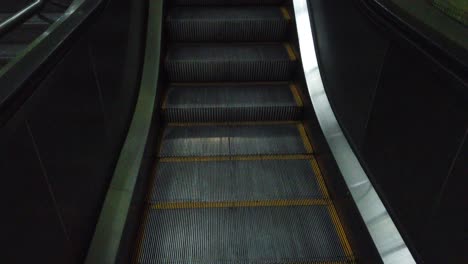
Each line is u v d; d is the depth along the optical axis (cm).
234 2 419
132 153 255
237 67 358
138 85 312
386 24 169
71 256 165
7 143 108
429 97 149
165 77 359
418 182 161
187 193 269
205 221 248
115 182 229
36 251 128
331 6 291
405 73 169
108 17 225
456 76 120
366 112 220
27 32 334
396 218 186
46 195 137
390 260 173
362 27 220
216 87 361
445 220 141
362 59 223
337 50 277
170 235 238
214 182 278
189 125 334
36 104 127
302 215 253
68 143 159
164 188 272
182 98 342
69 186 161
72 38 154
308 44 345
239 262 221
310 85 317
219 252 228
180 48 379
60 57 142
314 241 235
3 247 106
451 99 134
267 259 223
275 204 261
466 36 132
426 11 157
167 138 318
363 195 214
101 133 211
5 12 370
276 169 291
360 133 232
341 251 228
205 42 391
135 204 235
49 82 138
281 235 239
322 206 259
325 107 296
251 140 319
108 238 195
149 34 348
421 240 161
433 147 148
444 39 132
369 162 220
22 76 118
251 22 381
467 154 126
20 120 115
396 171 183
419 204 162
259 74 365
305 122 330
